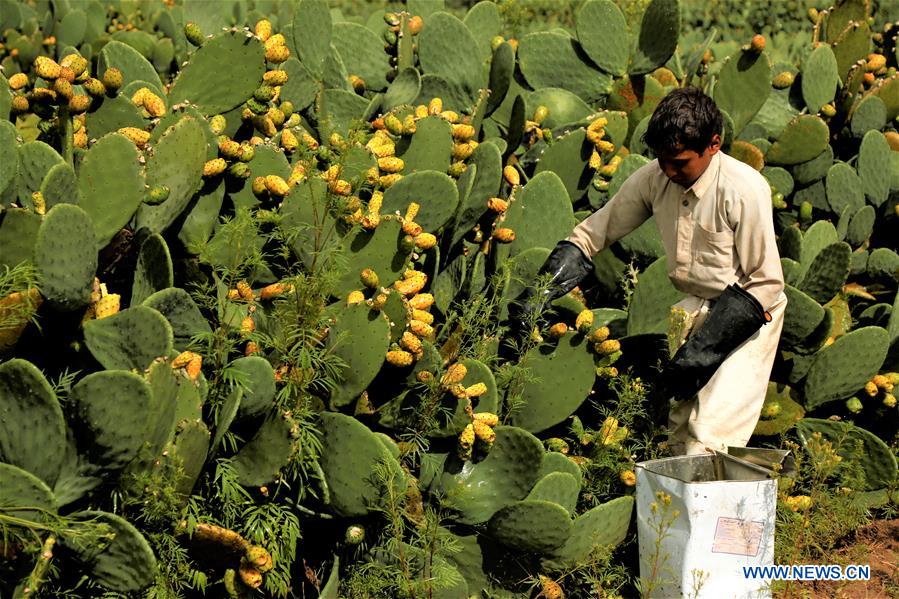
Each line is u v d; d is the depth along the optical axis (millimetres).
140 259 3244
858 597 3539
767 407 4109
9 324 2885
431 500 3434
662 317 4008
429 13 5996
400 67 5180
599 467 3688
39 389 2695
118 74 3670
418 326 3402
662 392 3770
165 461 2795
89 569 2773
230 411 2934
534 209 4184
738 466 3305
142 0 8383
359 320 3311
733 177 3311
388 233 3545
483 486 3412
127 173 3229
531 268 3938
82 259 2963
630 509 3436
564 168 4613
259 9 8016
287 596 3291
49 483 2775
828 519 3713
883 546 3904
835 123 5645
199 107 3869
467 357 3680
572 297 4121
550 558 3365
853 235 5145
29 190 3316
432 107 4262
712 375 3449
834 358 4113
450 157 4066
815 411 4348
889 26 6461
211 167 3496
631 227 3682
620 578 3439
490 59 5465
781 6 11969
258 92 3887
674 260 3518
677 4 5113
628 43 5375
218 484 3111
